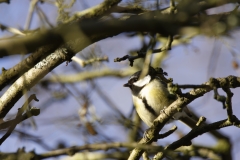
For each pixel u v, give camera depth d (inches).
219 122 269.6
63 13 322.3
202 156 440.5
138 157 283.6
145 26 188.9
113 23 182.2
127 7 306.2
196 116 448.8
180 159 314.7
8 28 309.9
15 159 220.5
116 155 383.6
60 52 253.6
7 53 168.7
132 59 270.5
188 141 278.7
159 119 270.1
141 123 473.7
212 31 221.1
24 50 171.5
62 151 216.1
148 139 278.8
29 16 312.7
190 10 218.8
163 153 269.4
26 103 225.9
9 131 227.1
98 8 299.0
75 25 179.2
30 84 259.1
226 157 445.7
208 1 223.6
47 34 173.2
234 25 219.0
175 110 261.0
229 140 454.3
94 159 425.1
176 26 200.2
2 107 260.5
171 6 237.3
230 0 228.8
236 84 231.0
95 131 398.9
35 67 257.6
